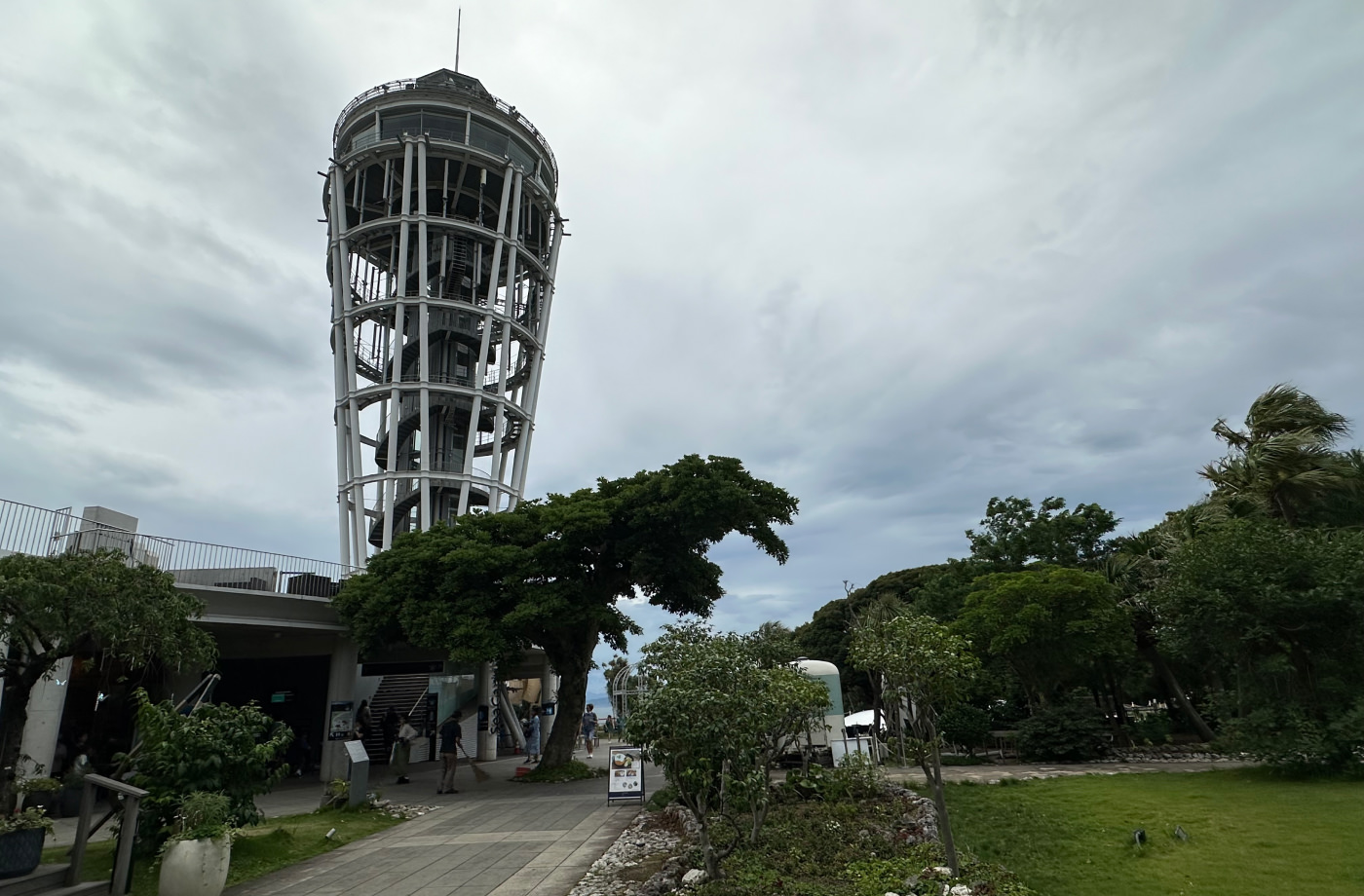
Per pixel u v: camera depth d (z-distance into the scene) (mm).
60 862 9852
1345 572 16047
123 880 8859
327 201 44469
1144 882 8852
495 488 40406
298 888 9289
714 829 10586
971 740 23094
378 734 29875
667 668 8633
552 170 49281
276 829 12539
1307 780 15086
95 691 19234
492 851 11094
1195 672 28625
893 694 8938
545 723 34406
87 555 11422
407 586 21406
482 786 20109
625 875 9055
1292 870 8930
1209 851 9961
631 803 15320
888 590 54906
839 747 17812
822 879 8477
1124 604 25250
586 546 21391
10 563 10359
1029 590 23469
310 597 22938
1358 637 16297
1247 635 16641
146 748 10531
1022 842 10883
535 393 44469
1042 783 16406
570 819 13789
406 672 32594
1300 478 21922
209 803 8992
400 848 11609
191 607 12586
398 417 38625
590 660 23359
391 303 39625
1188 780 16172
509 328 41875
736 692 7801
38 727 15727
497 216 45938
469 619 19672
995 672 27703
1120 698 28078
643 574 21641
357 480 38562
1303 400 24344
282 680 30750
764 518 21578
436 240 42281
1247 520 19047
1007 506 35000
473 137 43594
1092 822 11969
